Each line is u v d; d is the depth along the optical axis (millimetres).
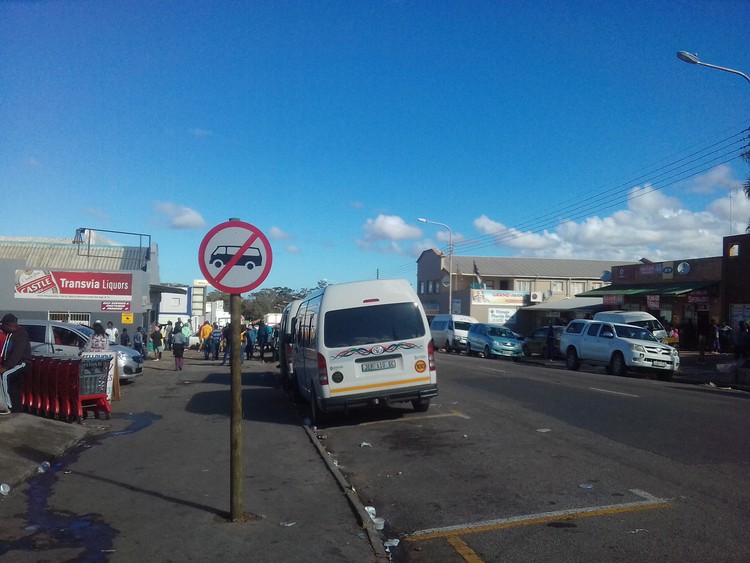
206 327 30656
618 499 6793
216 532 5949
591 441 9641
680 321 36812
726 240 32656
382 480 7988
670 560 5176
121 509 6664
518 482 7551
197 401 15570
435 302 67062
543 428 10766
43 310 31312
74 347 17438
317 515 6477
